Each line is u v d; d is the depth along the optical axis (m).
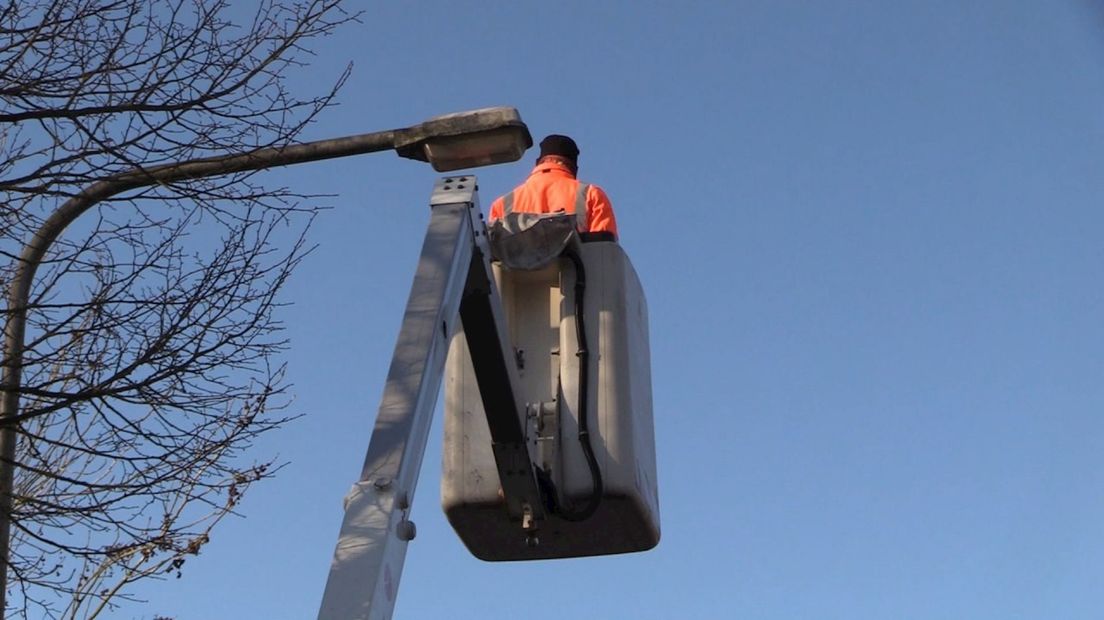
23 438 6.59
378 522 4.60
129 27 6.67
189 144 6.68
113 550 6.57
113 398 6.41
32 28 6.56
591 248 7.28
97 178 6.62
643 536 7.10
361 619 4.38
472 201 5.95
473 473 6.90
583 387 6.94
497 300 6.35
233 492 6.76
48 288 6.63
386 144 6.20
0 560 6.17
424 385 5.11
